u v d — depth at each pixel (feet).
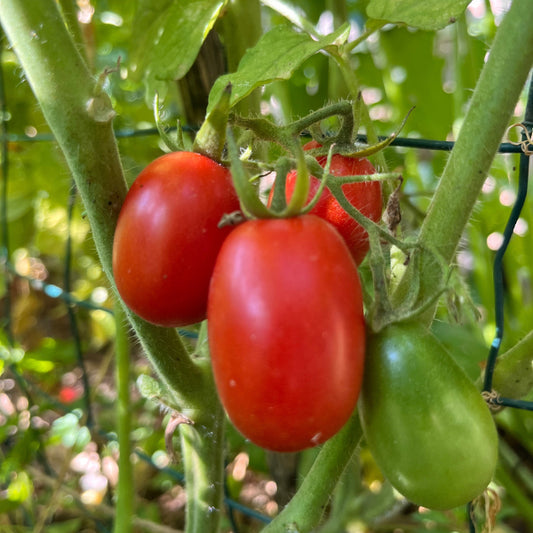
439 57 1.54
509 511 1.51
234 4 1.03
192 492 0.91
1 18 0.63
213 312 0.50
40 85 0.63
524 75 0.61
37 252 2.54
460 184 0.63
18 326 2.54
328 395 0.48
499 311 0.82
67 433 1.68
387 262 0.76
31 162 1.81
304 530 0.68
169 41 0.96
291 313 0.47
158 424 1.96
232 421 0.51
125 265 0.57
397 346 0.54
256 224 0.50
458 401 0.53
